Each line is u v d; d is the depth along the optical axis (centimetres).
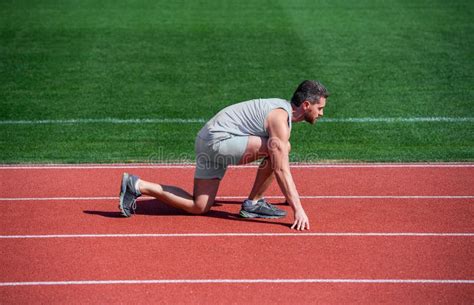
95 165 1063
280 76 1530
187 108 1355
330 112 1323
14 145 1156
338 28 1847
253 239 793
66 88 1450
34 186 972
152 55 1655
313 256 750
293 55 1652
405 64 1584
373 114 1311
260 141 820
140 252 761
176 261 739
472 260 742
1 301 657
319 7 2048
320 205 897
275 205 903
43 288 683
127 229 822
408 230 819
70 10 2003
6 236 803
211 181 847
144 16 1955
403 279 700
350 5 2066
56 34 1789
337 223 838
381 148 1140
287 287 684
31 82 1481
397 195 933
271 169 833
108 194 943
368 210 880
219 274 711
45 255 755
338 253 758
